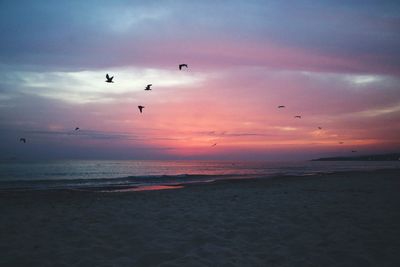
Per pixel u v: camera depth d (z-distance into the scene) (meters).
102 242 5.87
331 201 10.89
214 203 10.79
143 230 6.77
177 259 4.92
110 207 9.98
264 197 12.30
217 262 4.80
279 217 8.11
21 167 55.72
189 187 18.56
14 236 6.25
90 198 13.09
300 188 16.36
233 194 13.63
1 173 37.72
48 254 5.17
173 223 7.44
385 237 6.08
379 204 10.12
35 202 11.80
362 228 6.83
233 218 8.01
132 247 5.57
